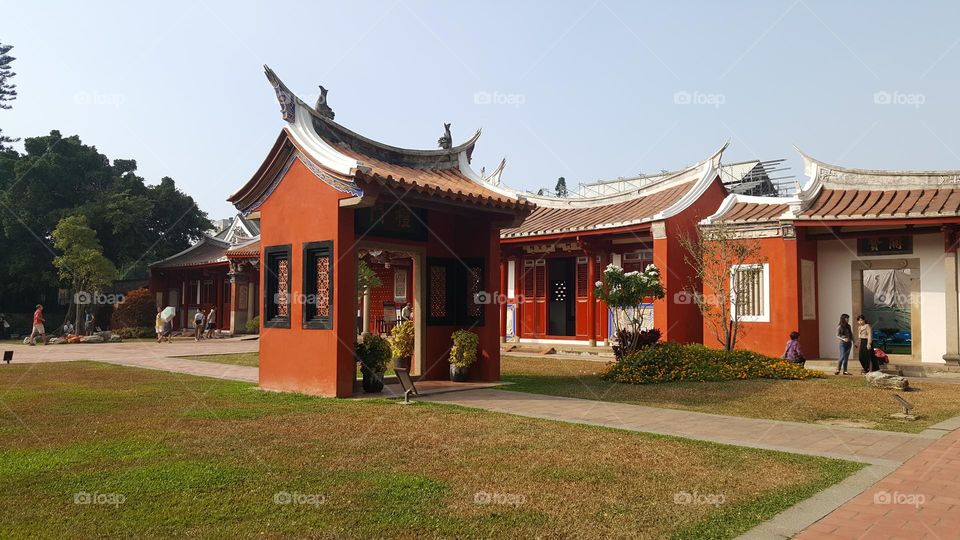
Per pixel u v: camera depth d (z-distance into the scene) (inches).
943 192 661.3
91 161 1584.6
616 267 634.2
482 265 545.3
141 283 1673.2
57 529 188.7
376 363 470.6
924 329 669.3
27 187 1504.7
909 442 319.6
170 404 415.2
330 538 183.5
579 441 310.3
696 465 267.4
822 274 733.9
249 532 187.2
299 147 461.7
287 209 482.3
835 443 316.2
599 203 954.1
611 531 191.8
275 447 293.1
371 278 906.7
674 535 189.3
